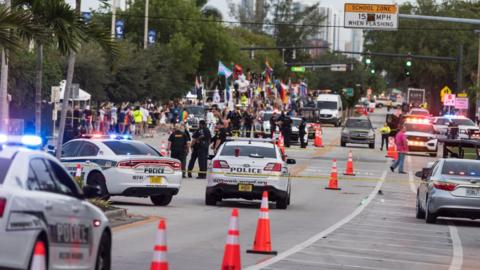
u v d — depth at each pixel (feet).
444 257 124.26
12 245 67.36
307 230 148.15
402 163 305.94
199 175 253.03
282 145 380.17
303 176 268.82
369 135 450.71
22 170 71.00
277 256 115.85
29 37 132.26
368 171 310.04
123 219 150.30
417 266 114.01
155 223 148.36
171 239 128.98
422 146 402.93
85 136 180.55
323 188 242.37
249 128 423.64
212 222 152.97
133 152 175.11
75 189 79.30
